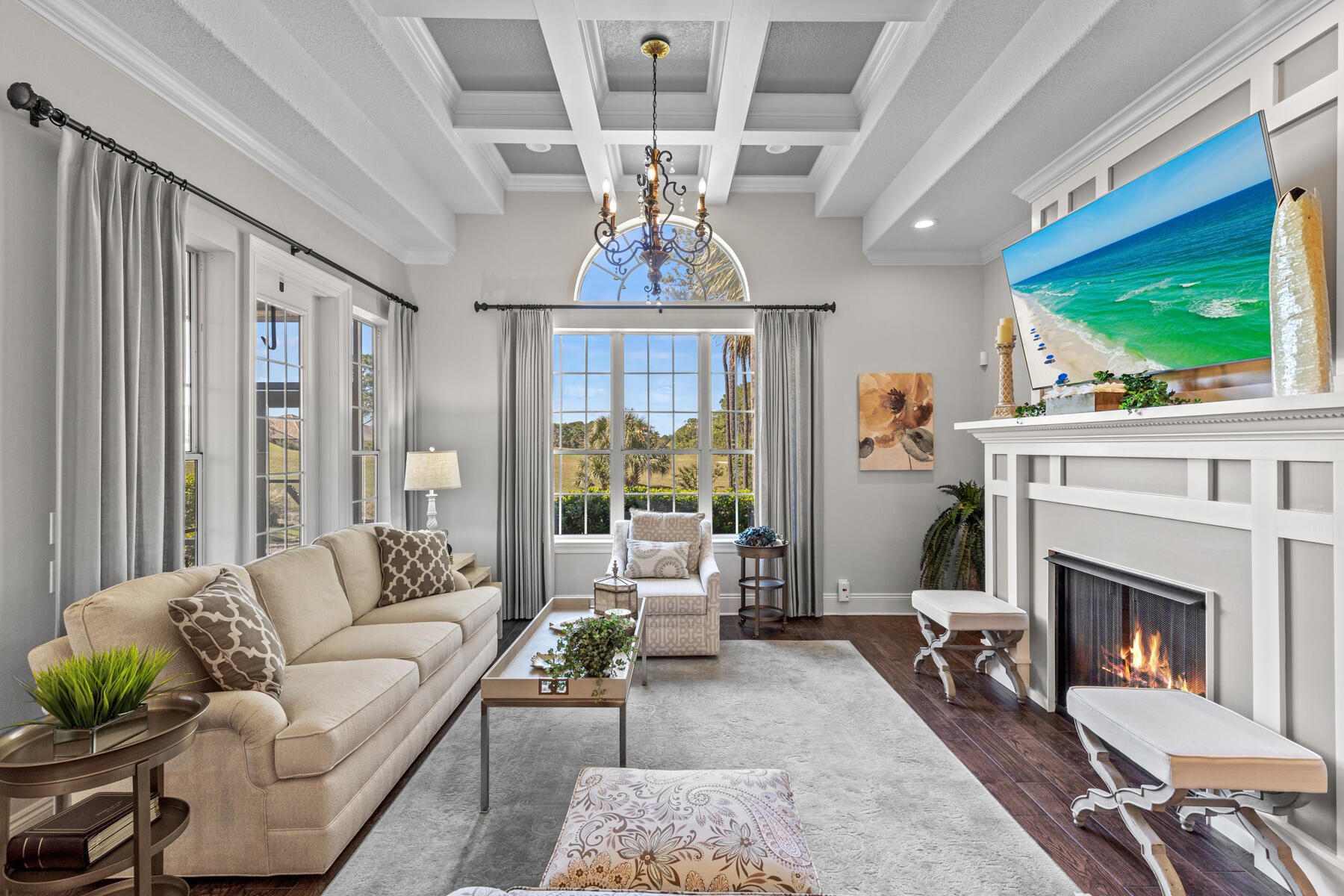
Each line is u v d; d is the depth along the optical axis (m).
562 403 5.62
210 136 3.09
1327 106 2.16
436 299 5.40
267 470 3.69
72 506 2.30
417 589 3.87
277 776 2.03
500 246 5.43
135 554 2.54
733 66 3.42
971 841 2.27
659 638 4.31
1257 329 2.30
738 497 5.71
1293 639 2.07
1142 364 2.88
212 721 2.03
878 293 5.48
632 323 5.45
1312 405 1.79
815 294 5.48
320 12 2.85
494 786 2.64
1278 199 2.14
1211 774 1.81
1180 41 2.54
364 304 4.68
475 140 4.33
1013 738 3.10
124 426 2.45
